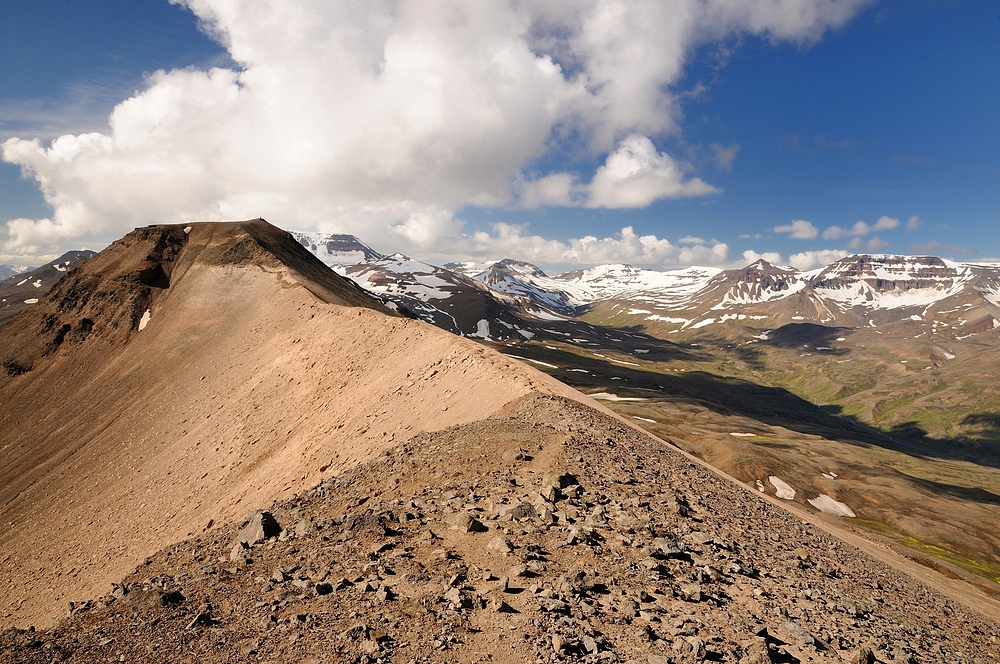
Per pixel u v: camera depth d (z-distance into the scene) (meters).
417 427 43.66
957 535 114.50
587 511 21.45
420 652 12.12
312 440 52.06
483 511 20.91
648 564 17.42
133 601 15.21
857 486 139.88
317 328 75.12
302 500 27.08
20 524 61.94
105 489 63.09
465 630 13.02
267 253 108.62
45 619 43.47
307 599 14.77
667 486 27.89
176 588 16.17
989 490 175.12
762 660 13.02
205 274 106.75
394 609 13.96
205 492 54.50
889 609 23.06
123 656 12.45
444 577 15.69
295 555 18.19
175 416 72.75
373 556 17.25
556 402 38.69
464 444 30.11
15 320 106.19
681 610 15.12
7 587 51.88
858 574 28.08
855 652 15.05
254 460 55.72
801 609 17.70
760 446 165.25
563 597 14.72
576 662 11.84
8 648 12.88
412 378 52.97
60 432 79.62
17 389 93.19
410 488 24.98
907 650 16.88
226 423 65.44
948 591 46.88
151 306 104.69
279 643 12.70
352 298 113.50
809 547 29.36
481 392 43.97
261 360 75.69
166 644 12.86
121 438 72.75
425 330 61.72
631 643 13.03
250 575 16.83
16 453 77.94
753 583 18.67
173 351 88.56
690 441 157.88
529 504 21.08
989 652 23.17
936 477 184.00
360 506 23.78
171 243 119.69
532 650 12.26
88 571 49.38
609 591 15.48
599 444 31.34
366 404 52.88
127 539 52.28
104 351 97.50
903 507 131.00
